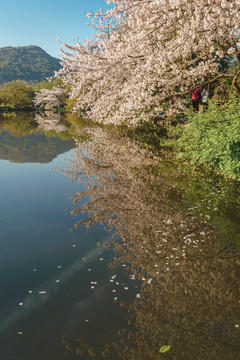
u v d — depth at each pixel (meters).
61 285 3.36
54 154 12.65
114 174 8.81
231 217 5.09
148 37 7.35
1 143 15.90
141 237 4.56
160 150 12.03
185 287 3.25
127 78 9.57
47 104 81.94
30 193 7.27
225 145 6.95
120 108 9.02
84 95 11.12
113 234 4.75
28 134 20.38
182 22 6.81
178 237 4.47
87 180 8.34
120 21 8.57
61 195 7.05
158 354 2.32
